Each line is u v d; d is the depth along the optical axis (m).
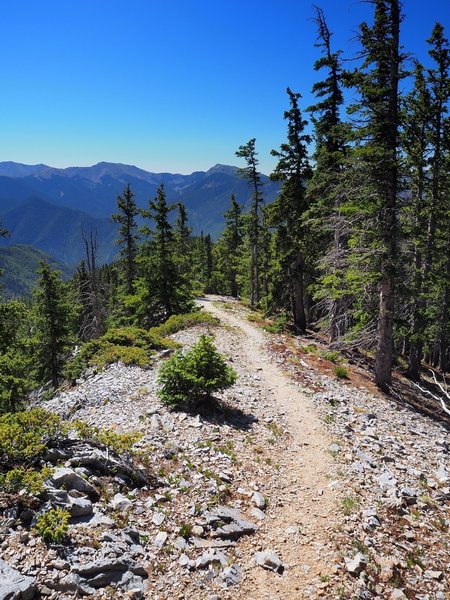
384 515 8.23
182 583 6.09
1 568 5.24
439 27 20.86
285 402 14.23
